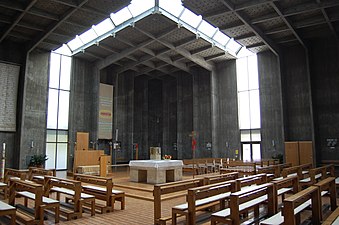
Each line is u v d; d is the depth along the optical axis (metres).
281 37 13.40
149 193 7.67
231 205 3.71
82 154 12.87
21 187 5.78
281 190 5.60
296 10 10.33
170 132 19.89
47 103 14.62
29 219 4.50
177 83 19.31
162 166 9.02
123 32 13.16
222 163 13.23
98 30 13.71
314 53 13.64
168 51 15.05
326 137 12.93
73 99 15.92
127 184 8.99
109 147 17.06
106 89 17.11
